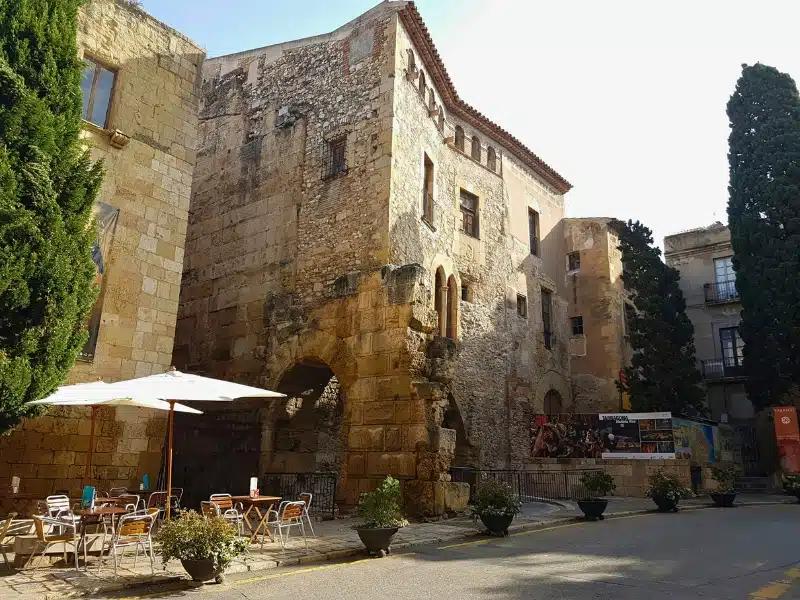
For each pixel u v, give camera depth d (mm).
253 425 16453
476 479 18188
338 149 17500
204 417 17438
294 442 16625
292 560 8320
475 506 11578
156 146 14648
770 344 24953
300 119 18531
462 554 9219
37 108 10664
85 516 7820
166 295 14328
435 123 19703
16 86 10438
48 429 12172
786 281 24984
